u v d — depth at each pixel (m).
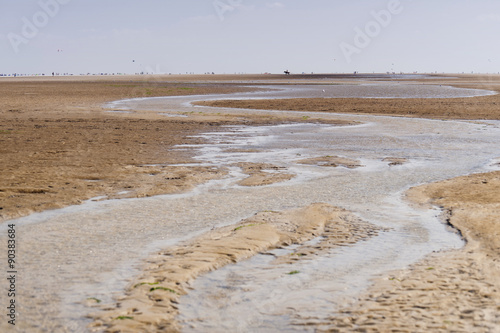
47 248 10.33
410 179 17.47
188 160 21.27
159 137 28.48
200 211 13.30
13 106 49.91
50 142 25.81
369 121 38.41
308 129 33.31
